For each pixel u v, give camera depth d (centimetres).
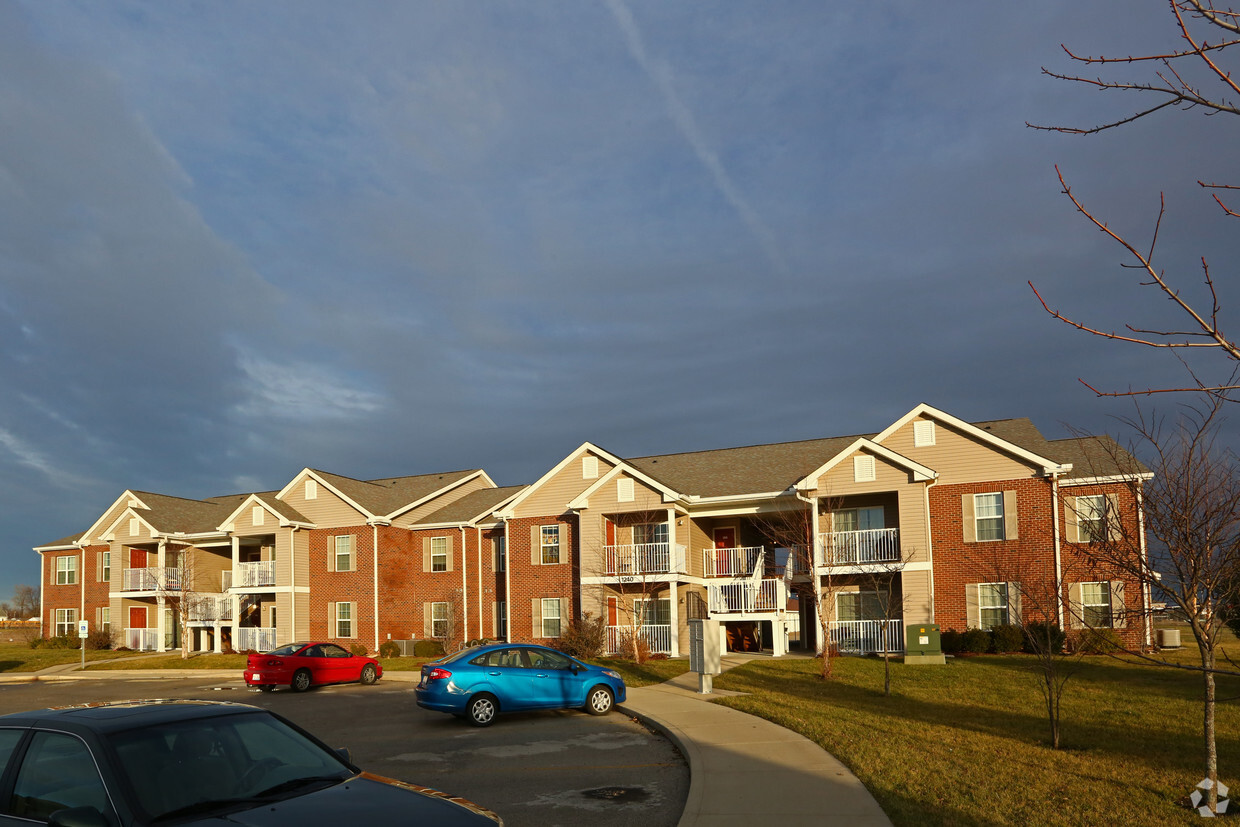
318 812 614
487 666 1831
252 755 684
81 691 2944
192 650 4647
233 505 5306
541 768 1346
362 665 2889
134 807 591
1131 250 537
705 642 2109
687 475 3778
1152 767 1208
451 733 1727
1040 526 2989
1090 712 1741
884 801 1023
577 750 1491
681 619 3500
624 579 3384
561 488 3841
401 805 641
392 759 1465
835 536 3219
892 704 1880
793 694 2061
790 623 3684
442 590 4281
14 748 658
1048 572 2836
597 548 3575
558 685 1864
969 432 3152
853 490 3197
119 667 3938
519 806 1103
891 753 1286
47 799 623
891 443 3272
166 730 669
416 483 4778
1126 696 1941
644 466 4016
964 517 3125
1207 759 1005
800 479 3441
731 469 3756
